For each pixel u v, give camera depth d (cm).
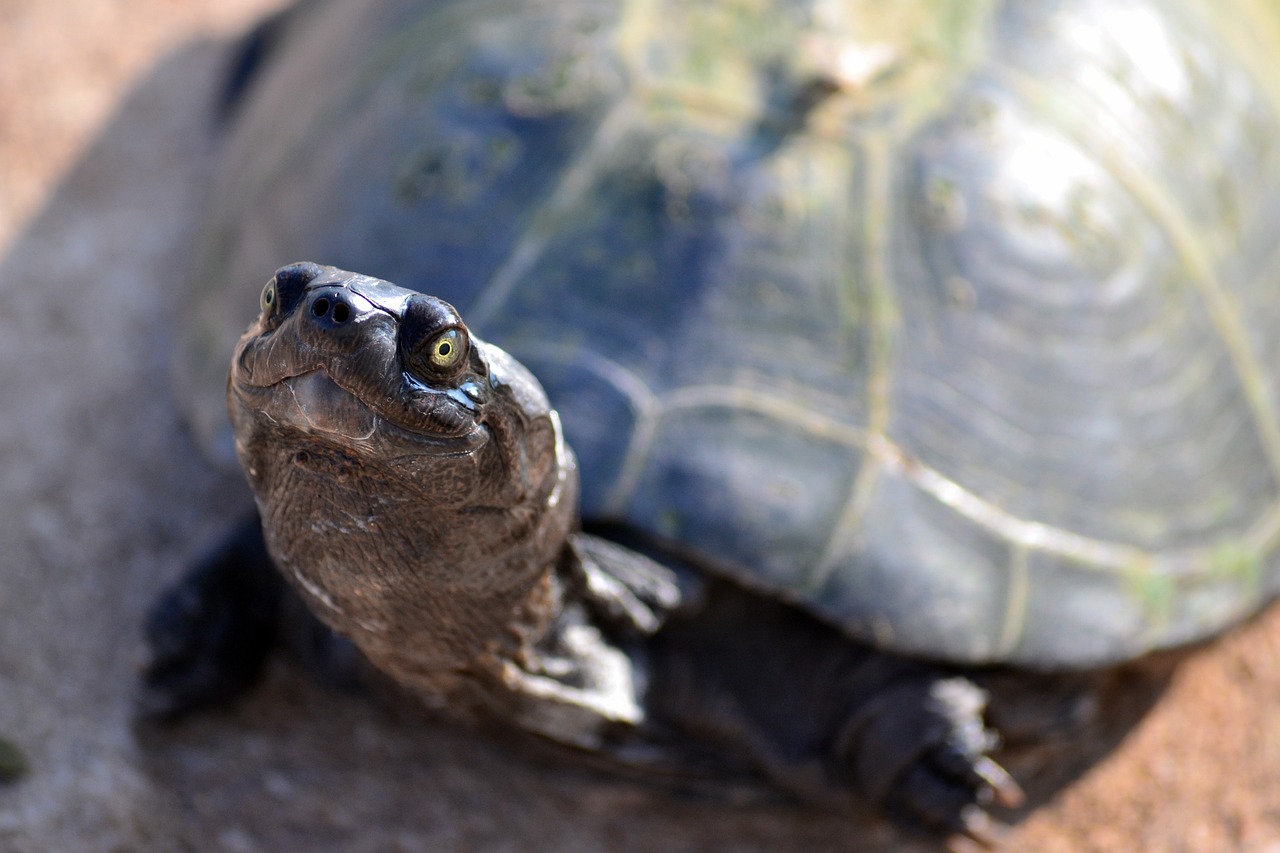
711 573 383
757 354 391
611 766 401
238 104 657
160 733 420
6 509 486
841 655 403
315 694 443
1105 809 457
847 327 402
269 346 229
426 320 225
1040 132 444
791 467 380
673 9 450
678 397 382
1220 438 457
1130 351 440
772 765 407
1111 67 476
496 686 338
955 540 390
